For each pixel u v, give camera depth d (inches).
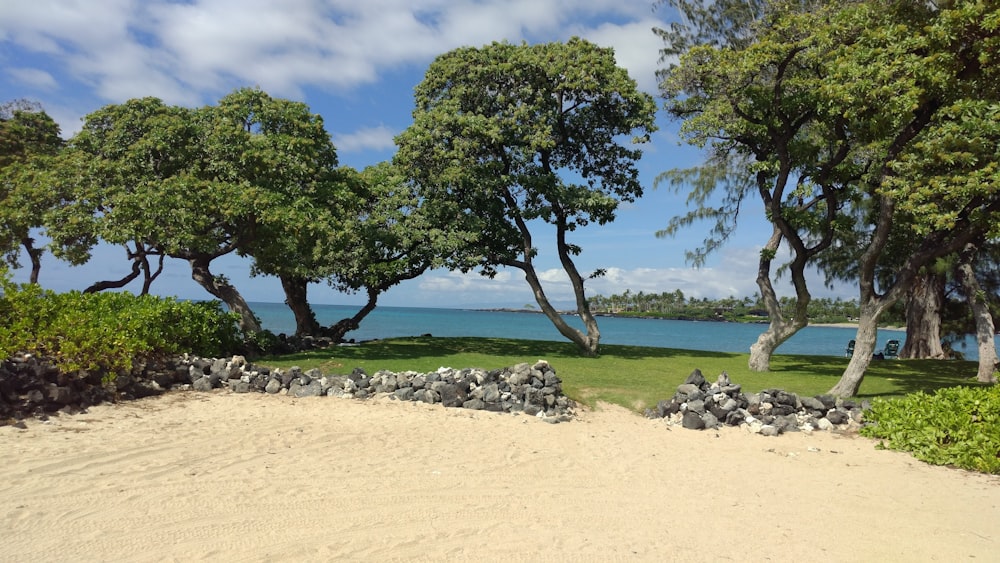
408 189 748.0
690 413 416.8
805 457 348.2
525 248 764.6
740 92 588.1
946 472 322.3
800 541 222.2
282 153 622.2
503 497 258.1
